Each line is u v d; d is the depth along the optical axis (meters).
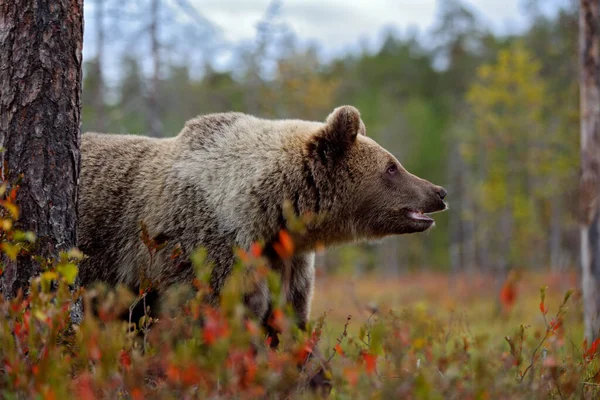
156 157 5.91
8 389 3.44
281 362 3.44
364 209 6.01
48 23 4.68
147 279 4.36
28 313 3.74
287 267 5.64
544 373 4.26
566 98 19.75
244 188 5.41
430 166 50.25
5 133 4.66
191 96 22.27
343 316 12.70
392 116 49.88
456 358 4.42
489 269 31.95
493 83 20.77
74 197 4.88
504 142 20.56
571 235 19.38
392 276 36.47
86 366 3.33
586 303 8.84
